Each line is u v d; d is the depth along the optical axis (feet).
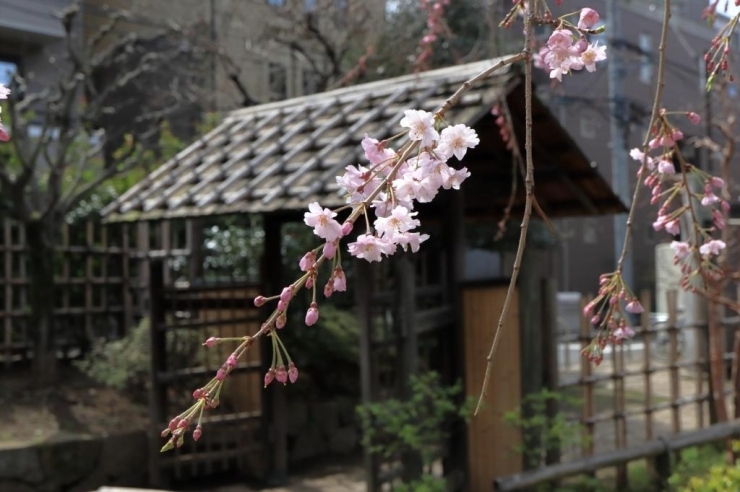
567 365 24.30
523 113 14.14
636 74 41.37
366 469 12.49
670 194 7.04
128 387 20.07
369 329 12.48
